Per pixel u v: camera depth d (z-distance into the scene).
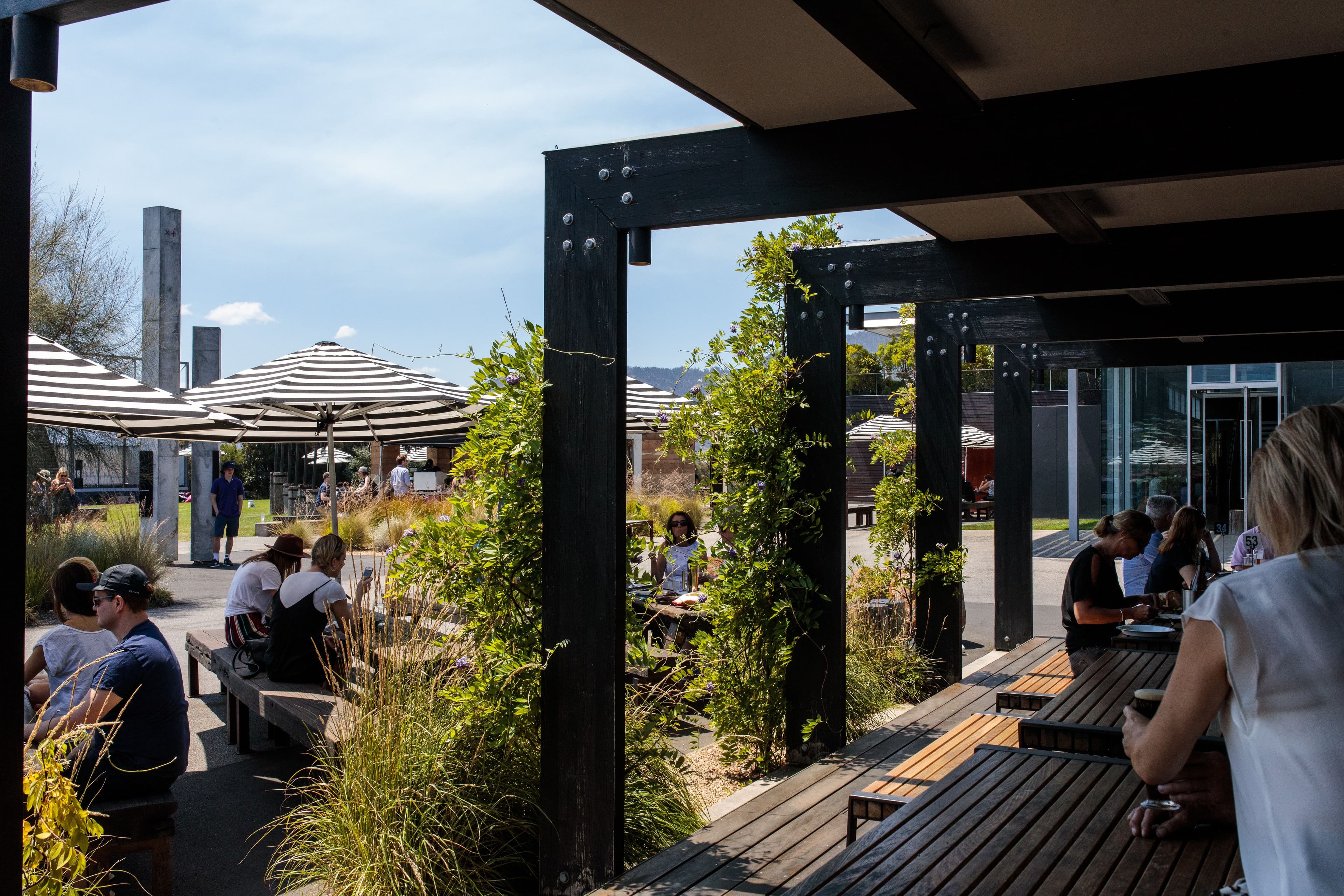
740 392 5.39
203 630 8.03
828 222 5.75
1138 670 4.39
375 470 27.62
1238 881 1.84
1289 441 1.48
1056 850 2.17
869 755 4.90
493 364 3.96
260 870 4.06
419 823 3.56
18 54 2.07
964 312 6.86
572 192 3.69
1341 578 1.40
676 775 4.40
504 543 3.99
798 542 5.27
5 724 2.03
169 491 14.53
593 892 3.28
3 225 2.08
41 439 15.30
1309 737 1.34
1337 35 2.61
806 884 2.04
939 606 6.93
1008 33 2.62
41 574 9.88
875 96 3.10
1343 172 3.68
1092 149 2.98
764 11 2.52
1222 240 4.52
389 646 4.21
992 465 28.88
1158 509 7.67
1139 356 8.08
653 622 6.79
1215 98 2.85
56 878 2.76
